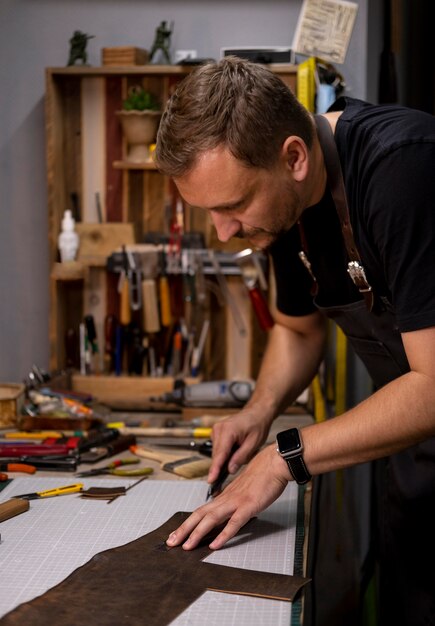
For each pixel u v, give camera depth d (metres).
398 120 1.31
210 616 1.04
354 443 1.26
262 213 1.25
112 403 2.46
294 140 1.23
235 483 1.35
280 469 1.31
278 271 1.77
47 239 2.74
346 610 1.83
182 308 2.64
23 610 1.04
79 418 2.02
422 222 1.20
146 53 2.59
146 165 2.52
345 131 1.37
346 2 2.43
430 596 1.67
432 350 1.21
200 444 1.89
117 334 2.57
